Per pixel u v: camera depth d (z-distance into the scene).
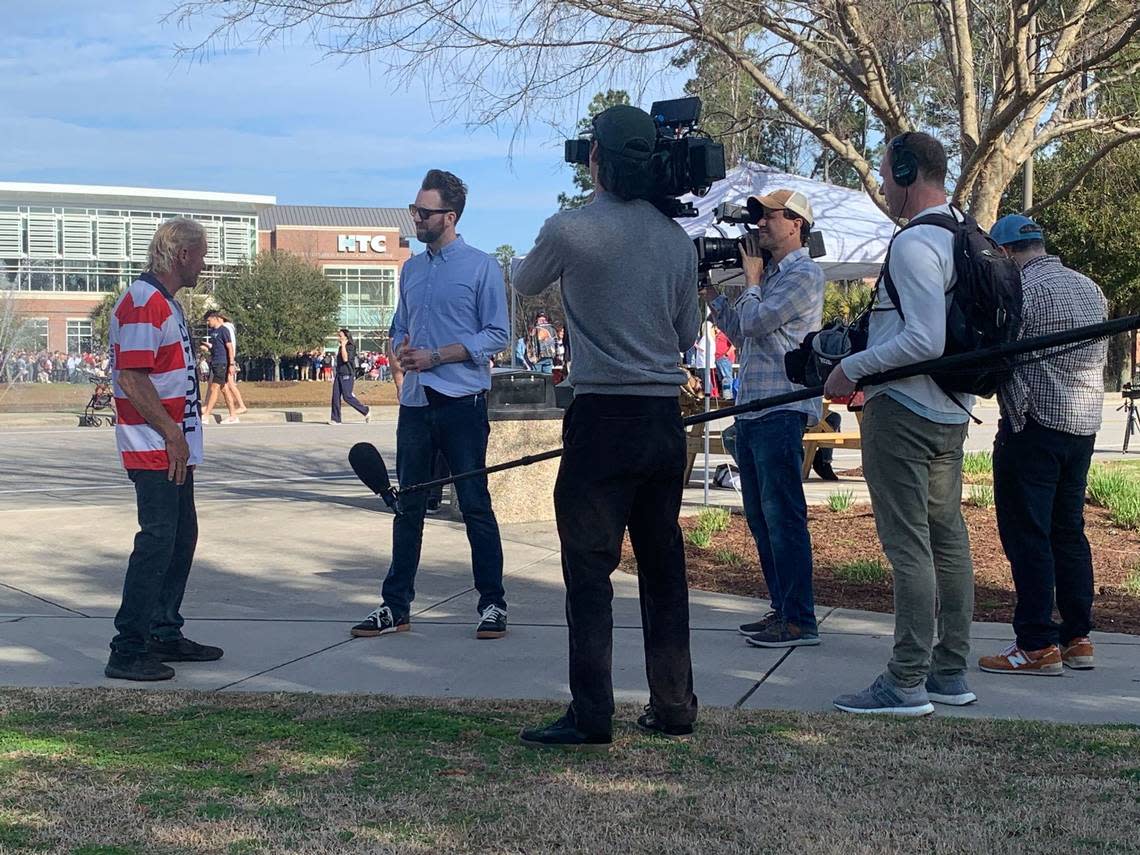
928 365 4.31
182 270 5.41
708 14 9.98
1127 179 12.77
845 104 11.97
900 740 4.30
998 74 10.58
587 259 4.07
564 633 6.11
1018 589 5.25
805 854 3.30
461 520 9.83
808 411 5.67
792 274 5.58
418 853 3.32
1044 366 5.10
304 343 66.31
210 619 6.47
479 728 4.46
